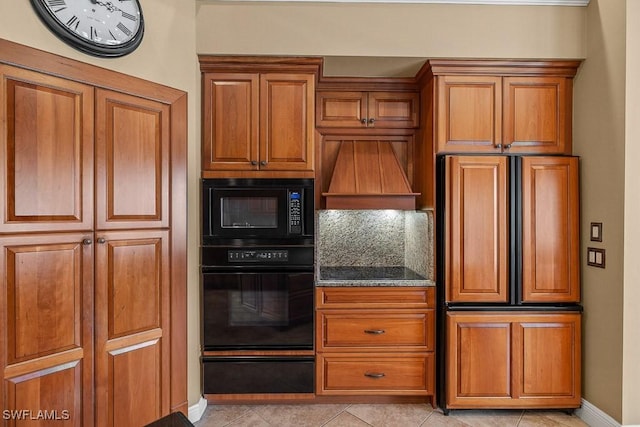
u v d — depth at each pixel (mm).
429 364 2271
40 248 1549
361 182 2461
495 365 2188
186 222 2059
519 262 2189
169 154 1979
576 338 2182
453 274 2191
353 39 2199
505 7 2209
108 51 1723
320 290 2264
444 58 2211
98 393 1720
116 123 1770
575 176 2189
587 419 2152
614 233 1989
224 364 2244
